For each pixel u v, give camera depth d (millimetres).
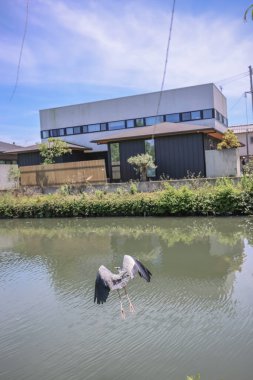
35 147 28781
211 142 25688
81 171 22516
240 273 8539
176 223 15086
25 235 15125
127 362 5309
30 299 7953
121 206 17562
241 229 13062
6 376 5199
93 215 18328
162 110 30156
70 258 10922
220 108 31781
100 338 6039
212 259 9750
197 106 29000
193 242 11719
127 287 8195
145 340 5867
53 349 5828
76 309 7258
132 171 23422
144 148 23016
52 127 34594
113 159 24359
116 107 31797
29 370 5312
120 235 13641
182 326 6234
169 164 22500
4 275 9727
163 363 5215
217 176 21828
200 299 7270
